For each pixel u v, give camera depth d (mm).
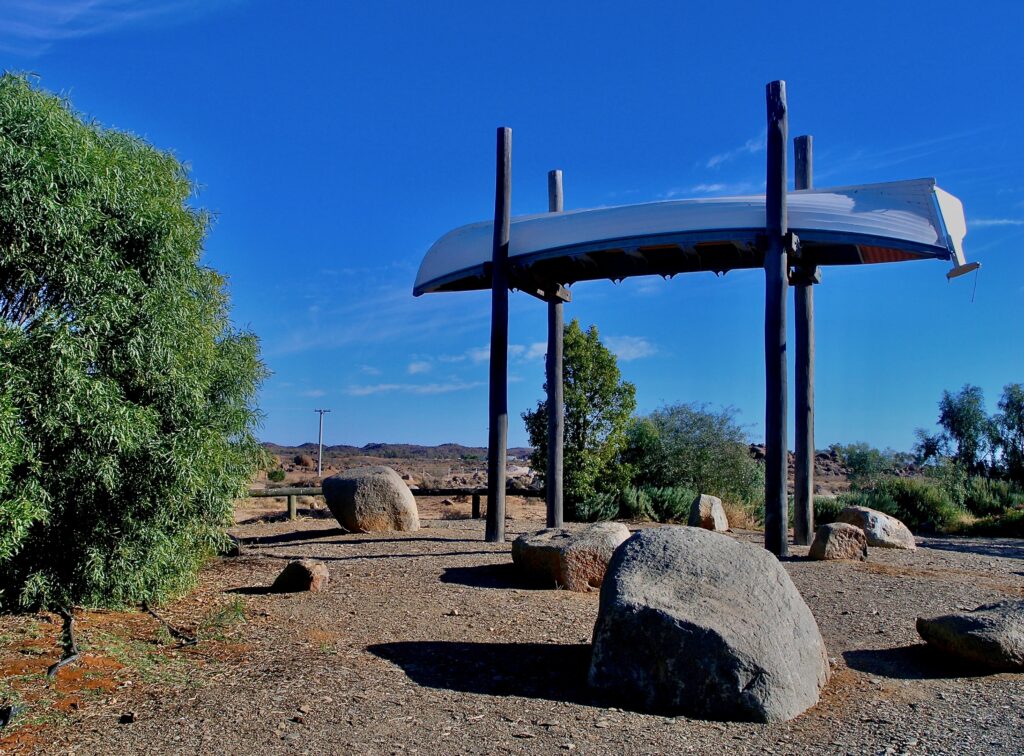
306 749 4605
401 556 11031
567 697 5484
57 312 6453
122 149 7500
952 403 31875
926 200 10992
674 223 11633
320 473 46688
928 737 4793
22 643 6270
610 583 5773
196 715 5078
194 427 7582
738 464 19312
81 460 6695
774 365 11039
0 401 5883
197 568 9008
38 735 4758
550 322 14273
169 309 7223
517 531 14375
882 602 8445
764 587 5754
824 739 4781
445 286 14922
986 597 8680
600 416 17297
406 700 5391
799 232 11195
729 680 5129
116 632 6773
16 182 6176
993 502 21516
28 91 6574
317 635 6918
